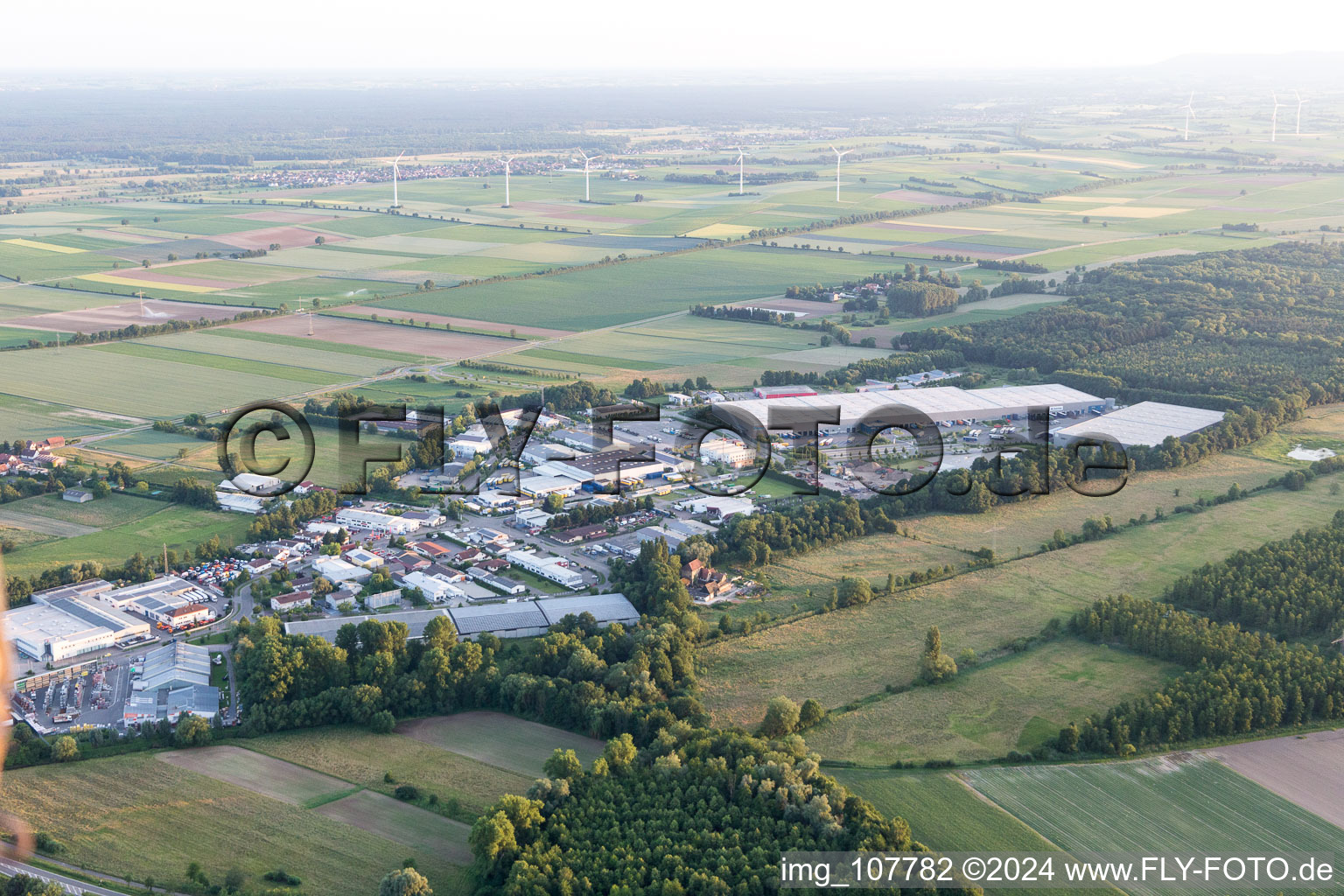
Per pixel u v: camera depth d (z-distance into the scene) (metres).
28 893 193.50
